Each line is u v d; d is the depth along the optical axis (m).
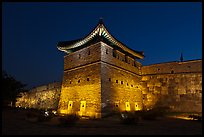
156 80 29.34
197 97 25.86
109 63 23.81
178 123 16.50
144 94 29.69
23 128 12.08
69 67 27.56
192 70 27.17
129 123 15.38
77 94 24.41
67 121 14.09
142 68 31.27
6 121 15.69
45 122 15.93
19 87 29.73
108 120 18.44
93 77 22.69
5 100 27.59
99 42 23.36
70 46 26.92
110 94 22.58
